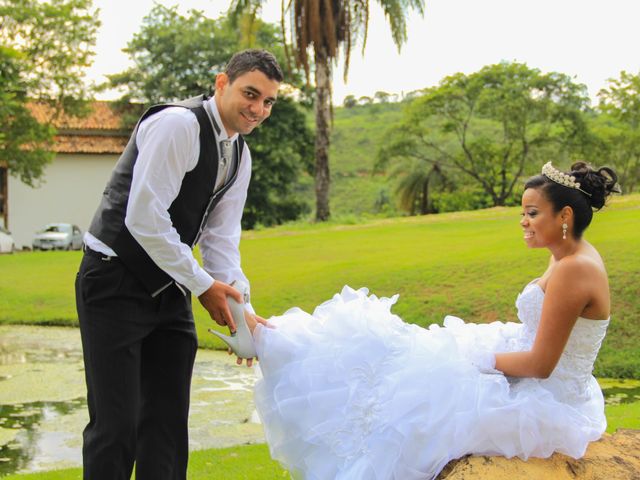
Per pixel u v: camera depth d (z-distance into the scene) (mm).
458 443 2771
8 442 5500
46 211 28906
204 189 3119
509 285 9344
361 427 2832
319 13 21125
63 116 28344
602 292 2816
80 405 6578
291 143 31484
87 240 3088
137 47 31062
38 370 8008
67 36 25266
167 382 3283
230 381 7395
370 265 11586
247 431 5691
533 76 30344
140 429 3307
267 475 4109
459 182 33750
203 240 3416
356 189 45188
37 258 16828
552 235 2910
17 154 24859
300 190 44625
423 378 2836
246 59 3012
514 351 3010
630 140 30328
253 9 21672
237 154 3242
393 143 33688
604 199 2914
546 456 2789
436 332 2965
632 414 5258
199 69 31078
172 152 2934
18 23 24828
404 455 2756
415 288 9891
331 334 3027
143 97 31234
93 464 3039
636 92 30375
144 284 3043
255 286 11367
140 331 3080
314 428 2887
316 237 16734
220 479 4062
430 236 14812
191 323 3312
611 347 7785
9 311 11438
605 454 2875
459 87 32094
